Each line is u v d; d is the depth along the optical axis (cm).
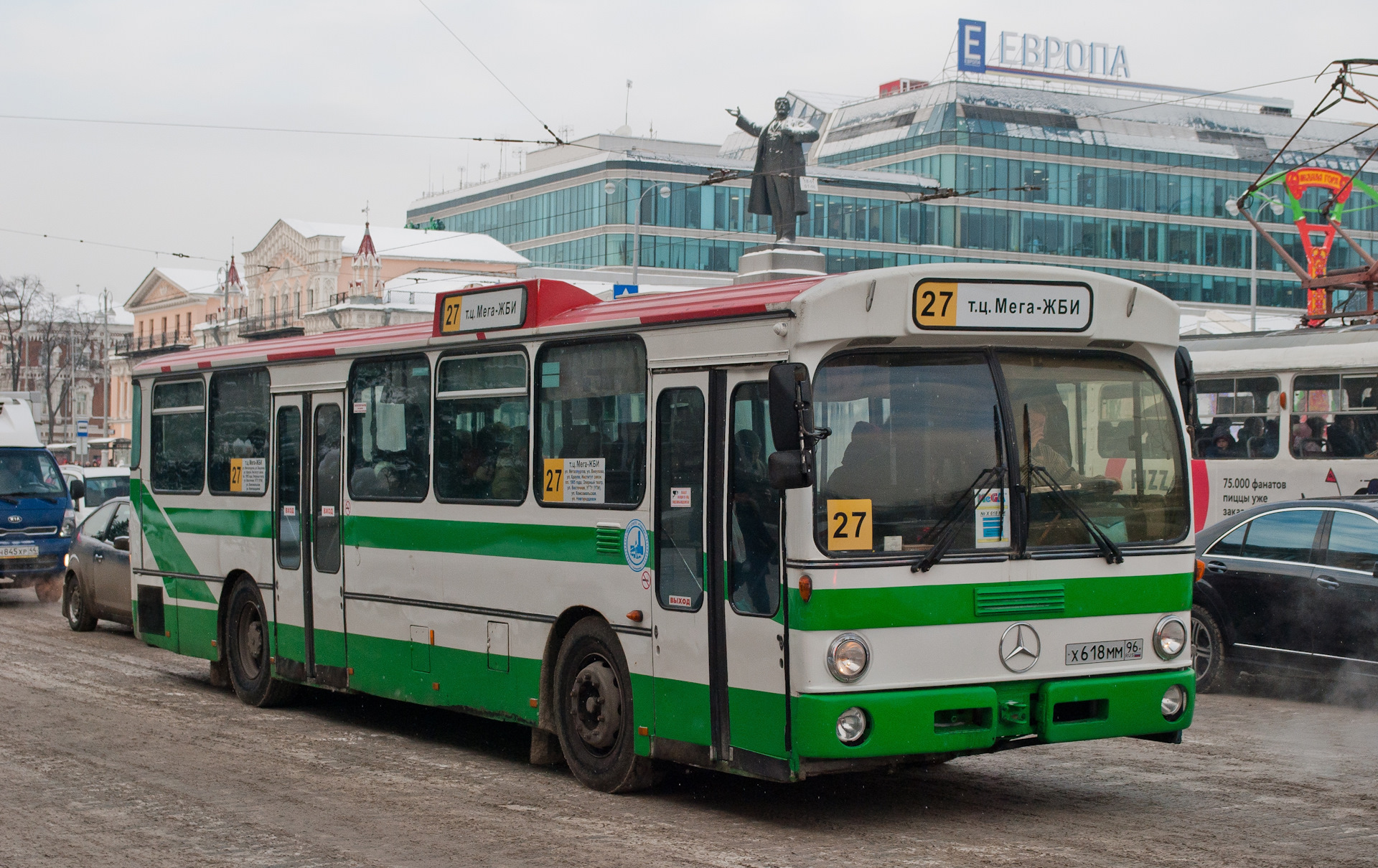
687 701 797
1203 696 1244
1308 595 1176
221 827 777
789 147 3959
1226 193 7531
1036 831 750
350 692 1118
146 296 9694
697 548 792
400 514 1045
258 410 1227
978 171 7094
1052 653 759
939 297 745
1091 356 793
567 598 890
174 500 1347
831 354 734
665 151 7812
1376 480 1636
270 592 1201
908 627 727
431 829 771
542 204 7981
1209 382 1847
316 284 7081
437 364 1015
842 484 725
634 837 748
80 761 968
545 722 911
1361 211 7756
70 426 11375
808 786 877
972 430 755
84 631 1816
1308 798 827
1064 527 770
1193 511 812
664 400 821
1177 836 735
